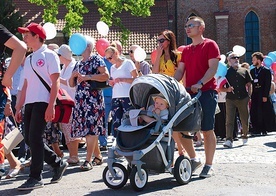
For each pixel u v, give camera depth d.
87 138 9.27
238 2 41.62
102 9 30.97
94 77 9.28
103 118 9.50
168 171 7.44
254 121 16.86
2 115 7.54
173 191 6.94
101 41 12.51
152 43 36.50
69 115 8.69
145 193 6.86
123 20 38.69
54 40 36.28
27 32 7.48
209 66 7.96
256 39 41.72
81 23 29.58
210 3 41.72
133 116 7.24
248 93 13.34
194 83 8.14
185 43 41.62
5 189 7.56
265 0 41.34
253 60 16.94
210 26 41.75
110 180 7.25
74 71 9.48
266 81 16.67
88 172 8.95
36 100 7.34
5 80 6.60
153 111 7.36
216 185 7.29
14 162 8.82
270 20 41.53
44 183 7.87
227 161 9.85
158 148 7.16
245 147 12.65
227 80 13.20
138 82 7.43
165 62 9.19
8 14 31.00
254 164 9.30
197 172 8.51
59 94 8.62
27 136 7.52
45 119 7.36
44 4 30.09
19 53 6.58
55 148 10.00
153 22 38.59
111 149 7.23
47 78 7.41
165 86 7.31
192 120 7.55
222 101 14.93
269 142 13.85
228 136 12.80
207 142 8.02
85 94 9.35
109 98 12.66
